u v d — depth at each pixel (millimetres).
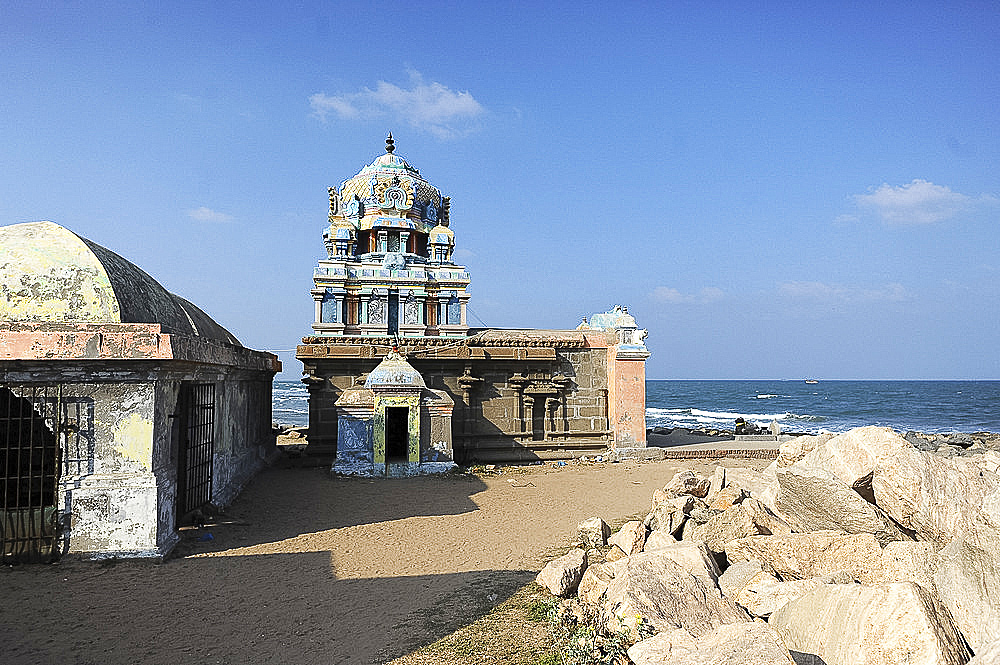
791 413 80500
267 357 19297
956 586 5641
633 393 22766
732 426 57219
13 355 9203
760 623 5395
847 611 5297
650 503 14648
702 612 6469
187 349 10328
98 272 10305
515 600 7996
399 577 9078
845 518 7508
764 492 9953
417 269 24797
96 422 9734
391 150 28000
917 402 104125
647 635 6145
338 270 23891
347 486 16953
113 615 7605
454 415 22125
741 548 8117
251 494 15602
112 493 9680
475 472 19406
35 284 9969
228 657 6500
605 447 23062
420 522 12617
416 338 23281
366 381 19922
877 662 4891
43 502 9562
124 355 9531
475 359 22094
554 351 22828
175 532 10828
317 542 11023
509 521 12727
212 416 13117
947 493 6891
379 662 6324
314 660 6410
